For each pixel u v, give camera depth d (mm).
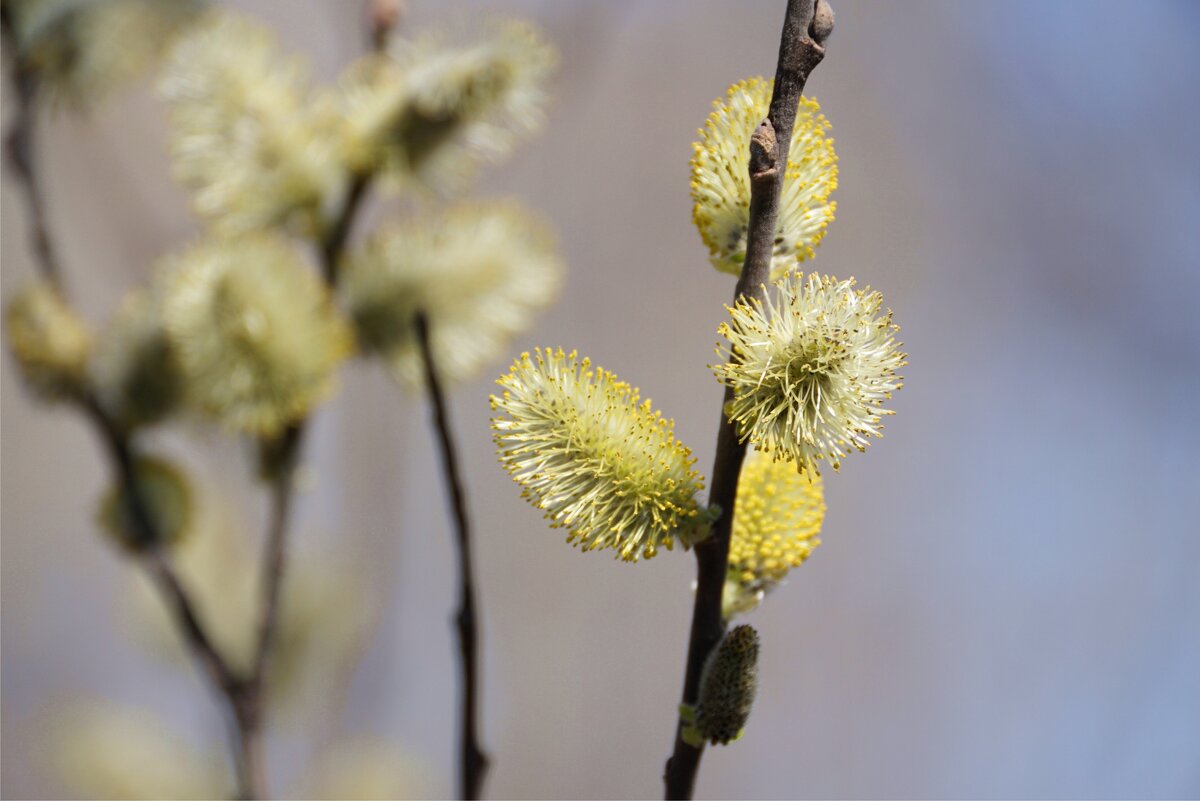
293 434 709
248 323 688
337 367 699
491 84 708
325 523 882
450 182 722
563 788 1326
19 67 714
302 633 770
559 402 592
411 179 716
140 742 786
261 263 698
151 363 704
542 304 729
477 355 725
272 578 708
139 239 809
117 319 710
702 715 592
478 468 1342
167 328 696
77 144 798
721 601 597
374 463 867
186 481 711
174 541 708
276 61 723
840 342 581
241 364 691
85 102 726
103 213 808
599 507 590
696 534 592
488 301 721
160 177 1010
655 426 593
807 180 596
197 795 783
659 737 1343
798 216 597
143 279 794
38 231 712
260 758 701
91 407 704
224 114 711
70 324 701
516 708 1335
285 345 691
